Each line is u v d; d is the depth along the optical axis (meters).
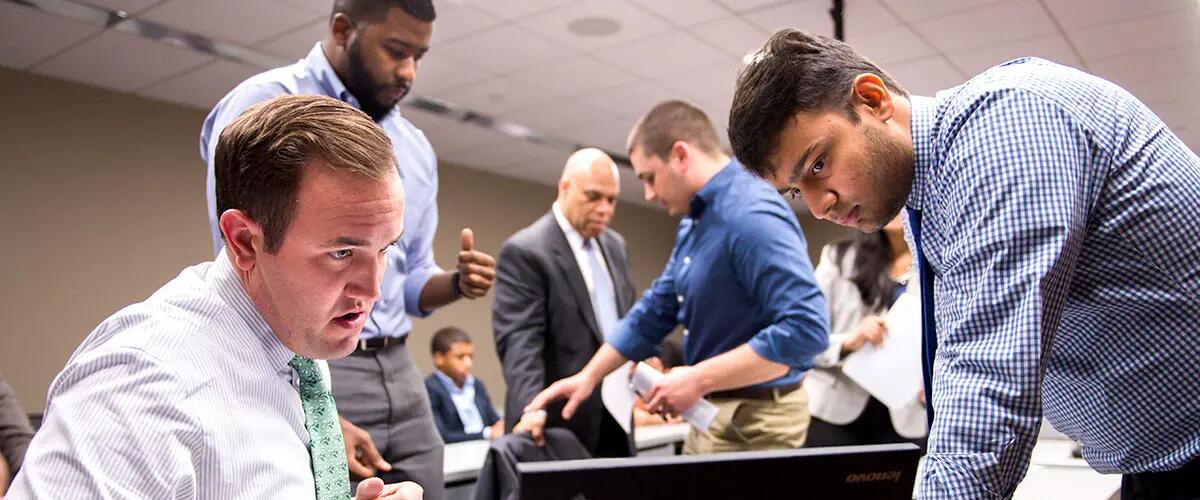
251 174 0.76
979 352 0.83
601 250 2.54
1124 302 0.93
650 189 2.06
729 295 1.91
